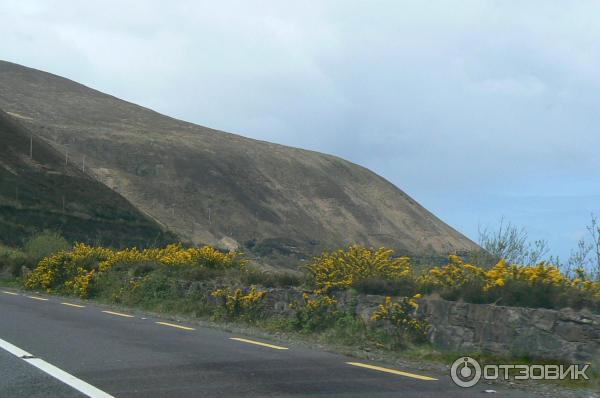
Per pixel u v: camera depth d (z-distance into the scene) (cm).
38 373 972
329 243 9688
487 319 1224
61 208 6009
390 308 1389
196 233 8419
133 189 9062
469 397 866
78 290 2547
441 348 1273
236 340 1361
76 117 11969
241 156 11431
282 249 8681
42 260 3102
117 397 828
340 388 891
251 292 1798
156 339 1341
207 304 1933
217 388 881
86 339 1315
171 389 873
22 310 1864
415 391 889
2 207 5462
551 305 1181
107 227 6222
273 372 1000
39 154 6700
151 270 2395
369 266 1728
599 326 1067
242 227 9169
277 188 10925
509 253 1638
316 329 1533
